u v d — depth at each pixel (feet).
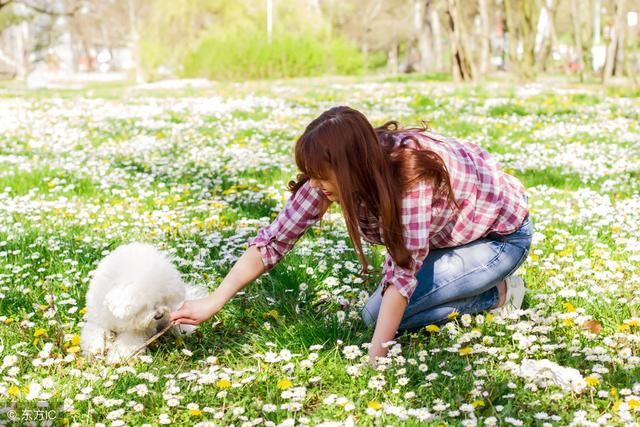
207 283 14.33
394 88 60.85
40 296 13.89
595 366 10.30
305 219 11.75
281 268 14.87
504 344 11.49
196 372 10.75
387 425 9.12
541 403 9.66
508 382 10.09
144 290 11.05
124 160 28.02
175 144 31.91
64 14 140.56
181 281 11.93
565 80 67.87
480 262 12.00
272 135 34.17
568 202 20.06
